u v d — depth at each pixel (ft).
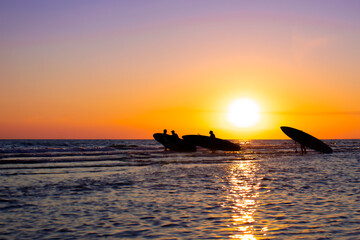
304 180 51.49
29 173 59.06
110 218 29.32
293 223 27.73
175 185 46.75
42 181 50.14
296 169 67.15
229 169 66.80
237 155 112.68
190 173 60.08
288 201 36.06
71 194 40.09
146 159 91.35
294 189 43.42
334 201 36.04
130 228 26.45
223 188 44.32
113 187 45.01
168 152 129.59
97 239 23.89
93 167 69.36
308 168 69.15
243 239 23.91
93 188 44.27
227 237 24.34
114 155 106.32
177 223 27.78
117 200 36.60
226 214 30.63
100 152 122.83
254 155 113.70
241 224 27.50
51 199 37.17
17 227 26.63
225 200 36.60
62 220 28.68
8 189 43.24
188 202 35.58
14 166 69.97
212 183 48.57
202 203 35.09
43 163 77.00
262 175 57.57
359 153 128.88
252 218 29.30
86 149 138.21
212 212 31.37
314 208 32.83
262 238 24.11
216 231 25.70
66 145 235.40
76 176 55.67
